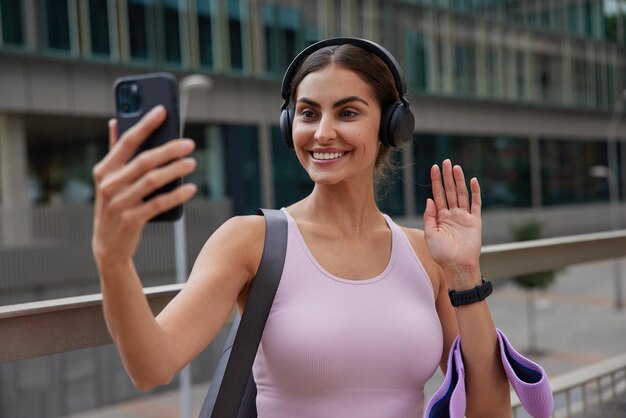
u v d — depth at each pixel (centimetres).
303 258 126
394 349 127
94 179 78
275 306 124
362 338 125
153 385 97
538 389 127
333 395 124
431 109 3177
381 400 127
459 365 129
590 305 2661
